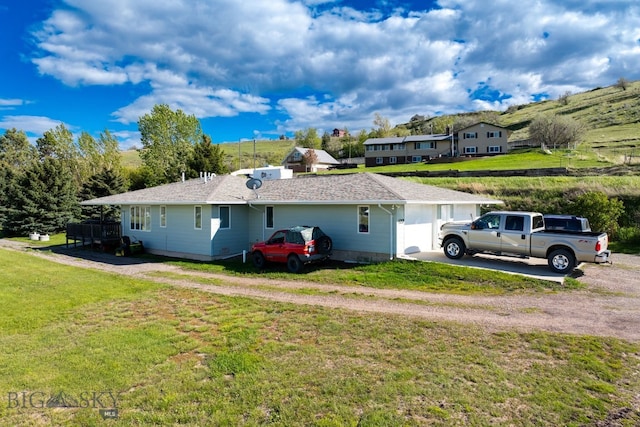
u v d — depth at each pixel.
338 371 6.20
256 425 4.75
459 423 4.73
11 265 17.30
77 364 6.63
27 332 8.41
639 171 29.27
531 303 10.10
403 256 15.91
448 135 64.75
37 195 32.06
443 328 8.22
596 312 9.27
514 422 4.76
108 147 46.72
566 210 23.28
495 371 6.14
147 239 22.25
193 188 21.50
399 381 5.82
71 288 12.71
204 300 11.08
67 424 4.88
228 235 19.88
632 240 19.95
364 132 96.44
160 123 51.25
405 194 16.03
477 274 12.79
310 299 10.96
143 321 9.15
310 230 15.50
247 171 47.66
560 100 102.38
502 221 14.11
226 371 6.28
